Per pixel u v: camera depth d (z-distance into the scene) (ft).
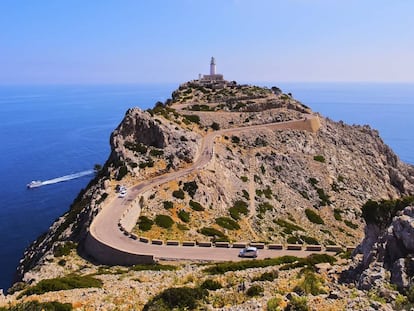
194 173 282.97
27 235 418.72
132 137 331.16
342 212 333.01
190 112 450.30
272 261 128.26
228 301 77.20
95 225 193.57
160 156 307.17
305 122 455.63
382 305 61.05
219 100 513.86
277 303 67.15
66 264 165.07
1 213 490.90
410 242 74.84
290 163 385.29
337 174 398.01
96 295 91.04
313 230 290.97
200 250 174.29
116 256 165.27
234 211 271.90
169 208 233.96
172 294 78.38
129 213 205.16
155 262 156.66
